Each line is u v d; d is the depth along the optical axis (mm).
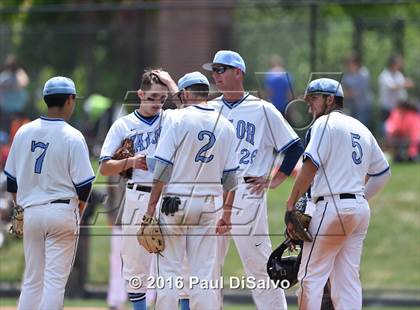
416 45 57375
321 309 30203
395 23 56156
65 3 78938
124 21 61344
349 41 55531
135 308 30609
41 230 28547
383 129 55938
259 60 56219
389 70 56062
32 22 67125
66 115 28953
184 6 52375
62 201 28484
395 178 54906
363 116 55312
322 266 28469
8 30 58344
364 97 55312
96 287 50906
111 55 57906
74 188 28688
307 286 28406
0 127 55781
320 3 52969
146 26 56969
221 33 56438
